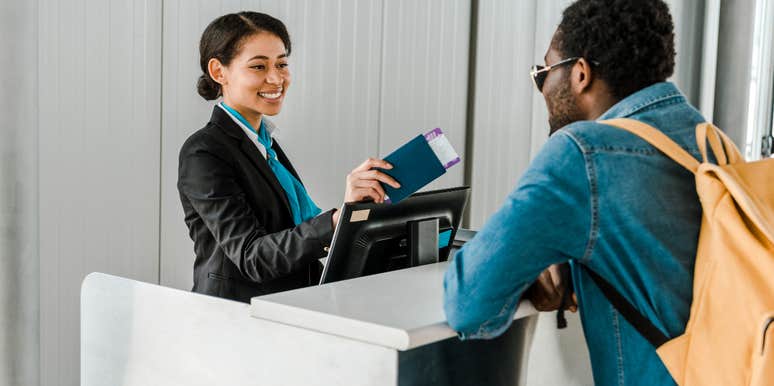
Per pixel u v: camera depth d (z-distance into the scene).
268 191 2.05
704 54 5.16
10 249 2.16
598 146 1.18
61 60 2.43
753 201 1.19
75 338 2.54
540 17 4.14
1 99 2.12
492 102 3.96
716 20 5.14
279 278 2.05
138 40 2.64
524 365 1.59
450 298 1.22
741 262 1.14
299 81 3.13
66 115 2.46
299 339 1.30
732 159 1.27
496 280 1.18
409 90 3.59
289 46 2.18
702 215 1.21
